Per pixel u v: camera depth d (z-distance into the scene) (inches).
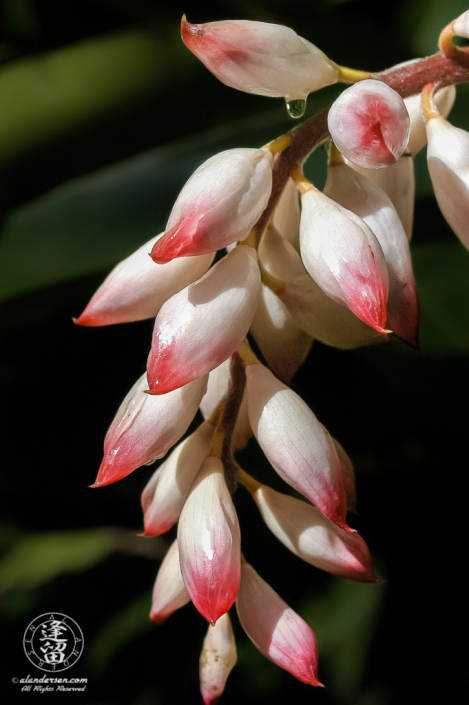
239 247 15.3
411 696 26.4
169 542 31.1
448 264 21.6
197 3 25.7
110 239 22.7
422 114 16.4
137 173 22.9
